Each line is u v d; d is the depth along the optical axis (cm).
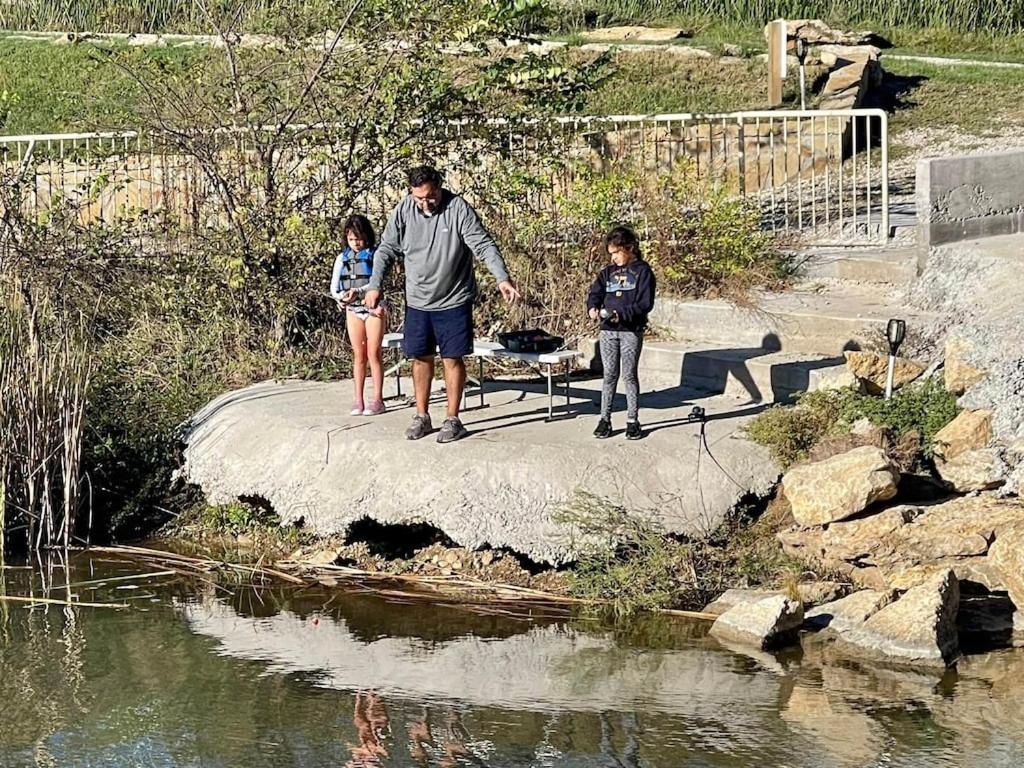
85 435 1070
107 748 682
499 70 1276
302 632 841
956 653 779
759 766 647
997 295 1084
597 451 943
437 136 1288
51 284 1305
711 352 1126
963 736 672
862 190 1681
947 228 1191
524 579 913
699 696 730
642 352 1152
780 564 877
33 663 793
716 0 2578
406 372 1191
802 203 1627
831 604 828
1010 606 820
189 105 1290
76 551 1005
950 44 2447
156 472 1074
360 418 1035
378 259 973
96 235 1338
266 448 1024
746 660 779
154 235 1329
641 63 2212
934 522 868
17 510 1011
